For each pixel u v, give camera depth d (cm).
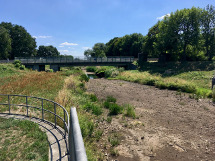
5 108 879
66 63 4216
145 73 3400
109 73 3638
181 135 796
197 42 3788
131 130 841
